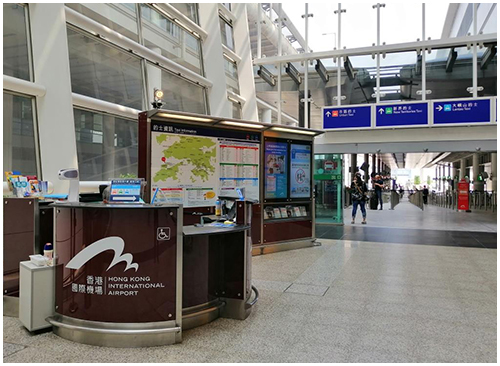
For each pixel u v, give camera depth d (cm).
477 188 2467
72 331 323
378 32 1112
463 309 405
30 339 326
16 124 545
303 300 436
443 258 676
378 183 1998
